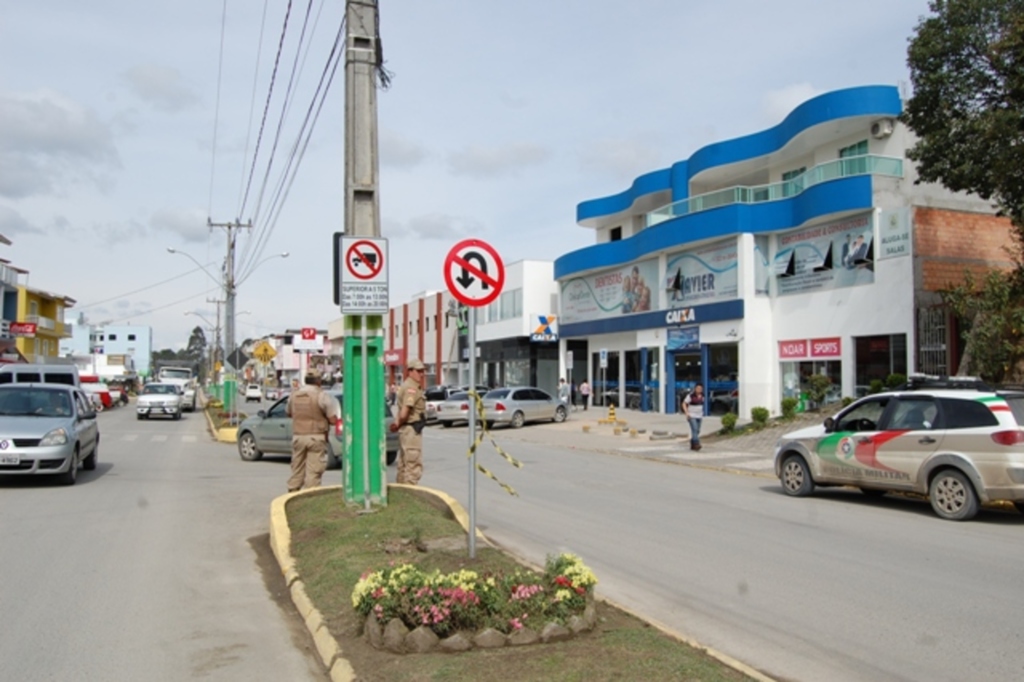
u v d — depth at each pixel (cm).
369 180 1063
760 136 3253
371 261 1042
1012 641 615
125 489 1424
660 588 766
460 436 2942
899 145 2753
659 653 519
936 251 2512
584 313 4269
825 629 645
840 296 2750
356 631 583
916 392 1240
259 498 1340
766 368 3061
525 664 500
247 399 7044
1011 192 1973
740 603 717
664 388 3534
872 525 1110
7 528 1046
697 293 3341
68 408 1520
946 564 870
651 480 1648
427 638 535
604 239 4588
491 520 1121
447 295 5941
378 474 1032
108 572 822
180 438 2764
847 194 2647
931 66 2034
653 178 3900
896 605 711
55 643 608
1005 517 1181
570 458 2142
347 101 1067
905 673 550
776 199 3048
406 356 6962
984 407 1145
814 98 2869
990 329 2041
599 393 4203
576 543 970
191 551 927
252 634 636
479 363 5497
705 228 3183
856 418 1323
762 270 3077
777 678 540
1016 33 1805
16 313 6231
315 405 1209
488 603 562
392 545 808
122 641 614
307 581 741
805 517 1177
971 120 1955
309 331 3356
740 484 1597
